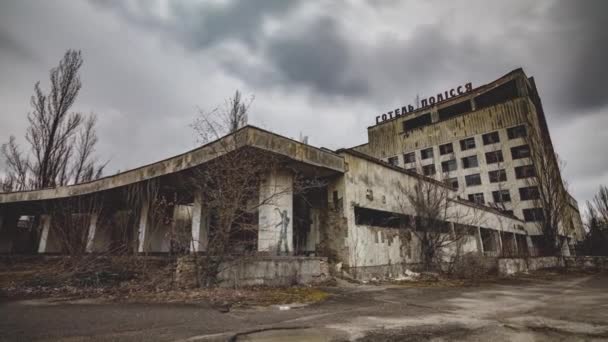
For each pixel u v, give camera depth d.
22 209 19.55
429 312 5.97
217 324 4.72
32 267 11.77
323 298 7.66
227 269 8.71
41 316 5.18
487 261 15.89
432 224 15.26
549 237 25.80
